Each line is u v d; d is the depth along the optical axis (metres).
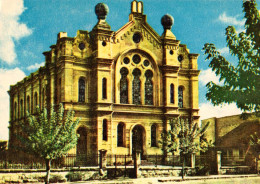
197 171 40.50
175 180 35.28
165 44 48.97
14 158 34.34
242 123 55.22
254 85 10.66
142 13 48.06
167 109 47.81
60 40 43.97
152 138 47.41
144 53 47.84
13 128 64.44
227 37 11.58
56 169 32.66
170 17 49.81
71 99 42.91
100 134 43.06
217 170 41.97
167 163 45.78
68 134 28.88
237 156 50.72
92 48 44.97
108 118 43.75
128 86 46.34
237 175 40.97
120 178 35.88
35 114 52.50
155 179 35.44
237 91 11.01
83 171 34.06
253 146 45.12
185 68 51.19
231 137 56.44
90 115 43.81
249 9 10.73
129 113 45.62
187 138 37.81
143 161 44.91
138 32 47.59
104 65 44.19
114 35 45.88
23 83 60.22
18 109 62.94
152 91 48.06
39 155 28.38
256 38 10.55
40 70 51.16
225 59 11.62
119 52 46.06
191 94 50.91
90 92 44.16
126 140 45.16
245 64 10.95
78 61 43.88
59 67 44.78
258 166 43.56
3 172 30.34
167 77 48.31
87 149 43.22
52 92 45.47
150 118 47.06
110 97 44.25
